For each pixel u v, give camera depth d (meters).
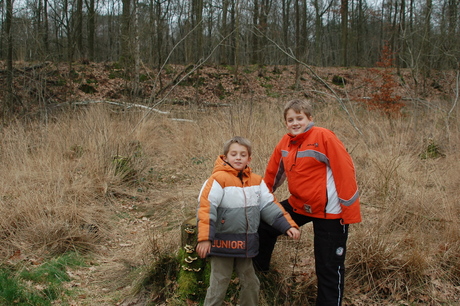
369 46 33.00
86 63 16.22
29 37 11.10
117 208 4.65
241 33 18.55
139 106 9.57
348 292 2.80
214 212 2.24
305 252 3.29
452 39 12.26
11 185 4.61
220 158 2.43
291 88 17.14
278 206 2.40
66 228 3.70
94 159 5.51
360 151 6.11
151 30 15.59
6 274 2.96
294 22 26.36
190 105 10.51
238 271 2.38
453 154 5.78
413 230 3.39
